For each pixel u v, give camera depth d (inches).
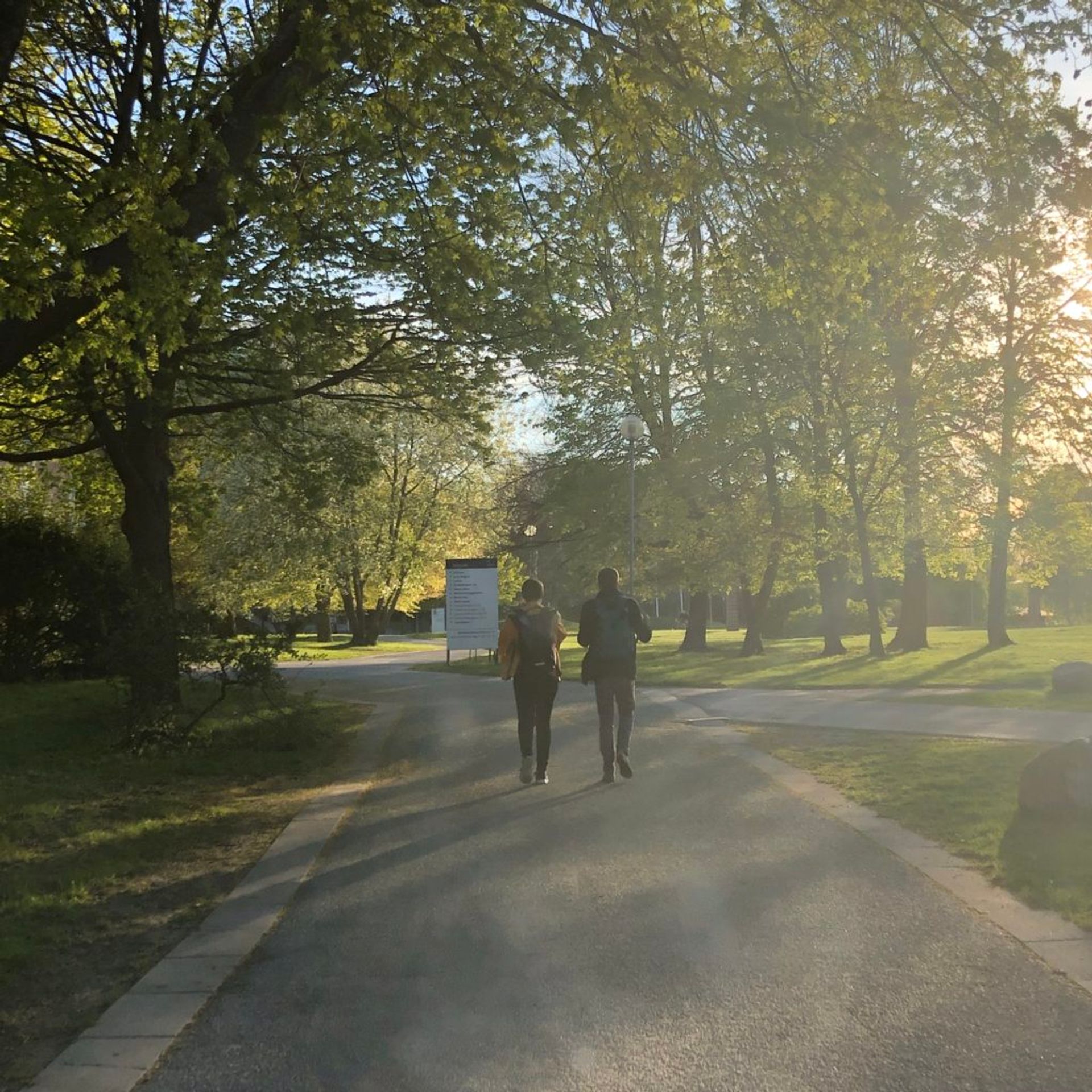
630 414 1139.9
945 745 459.8
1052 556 1230.3
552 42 371.2
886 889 245.6
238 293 515.8
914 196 384.5
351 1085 153.5
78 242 340.5
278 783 411.5
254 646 494.6
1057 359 1005.8
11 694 689.0
